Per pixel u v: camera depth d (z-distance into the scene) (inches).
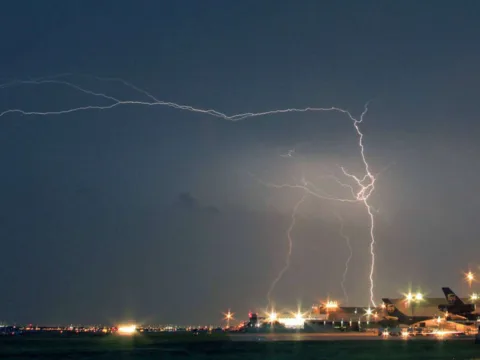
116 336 5265.8
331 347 3592.5
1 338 4822.8
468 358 3002.0
